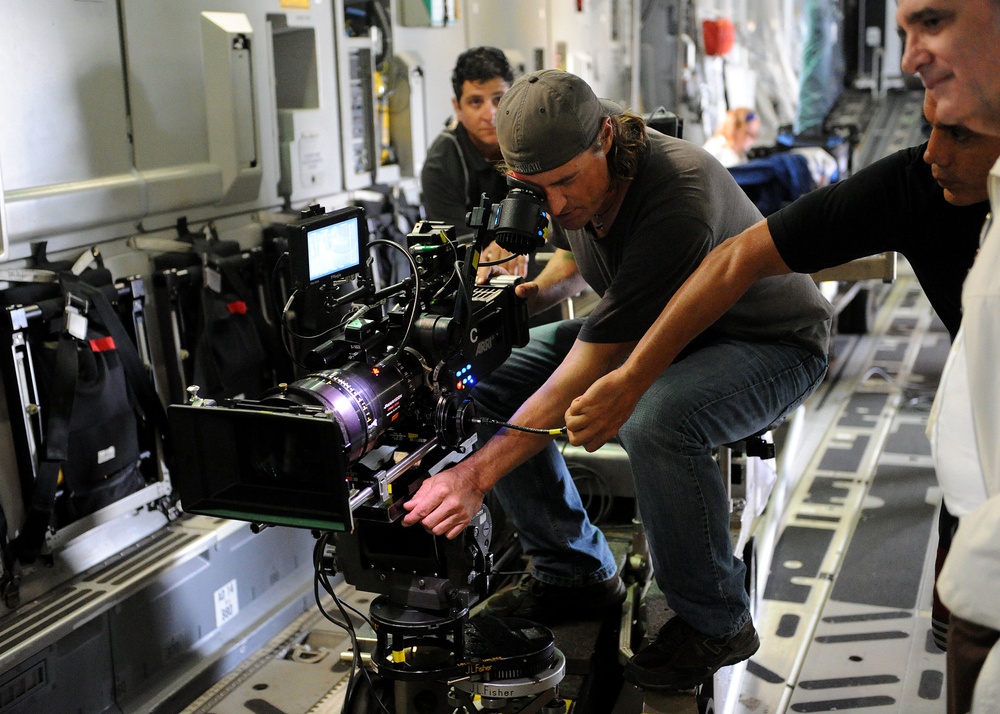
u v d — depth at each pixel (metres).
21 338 3.03
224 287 3.75
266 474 1.96
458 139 4.04
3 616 3.02
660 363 2.14
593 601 2.94
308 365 2.09
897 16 1.64
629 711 2.82
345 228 2.20
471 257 2.19
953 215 2.01
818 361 2.69
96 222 3.36
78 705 3.08
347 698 2.44
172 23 3.64
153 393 3.44
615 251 2.53
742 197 2.54
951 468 1.69
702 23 8.70
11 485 3.10
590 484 3.61
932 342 7.35
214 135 3.87
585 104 2.22
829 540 4.44
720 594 2.46
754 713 3.23
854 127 9.26
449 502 2.08
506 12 5.73
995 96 1.57
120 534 3.45
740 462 3.20
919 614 3.81
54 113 3.20
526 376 2.87
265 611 3.84
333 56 4.45
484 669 2.27
